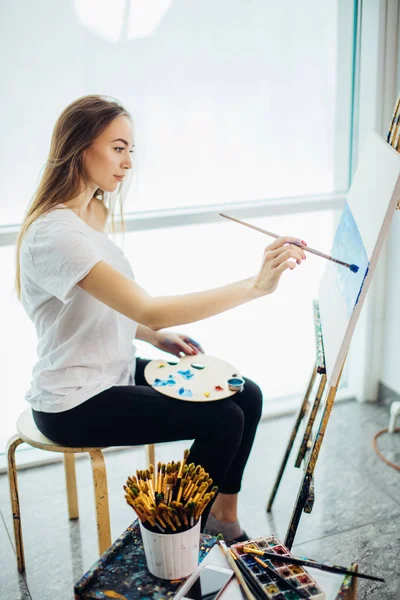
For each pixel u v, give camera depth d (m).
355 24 2.20
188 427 1.57
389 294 2.42
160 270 2.32
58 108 1.99
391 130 1.48
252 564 1.13
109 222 2.10
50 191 1.58
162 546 1.12
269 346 2.56
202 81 2.11
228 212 2.22
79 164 1.56
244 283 1.48
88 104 1.55
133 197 2.17
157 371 1.71
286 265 1.38
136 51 2.02
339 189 2.40
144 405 1.57
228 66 2.12
